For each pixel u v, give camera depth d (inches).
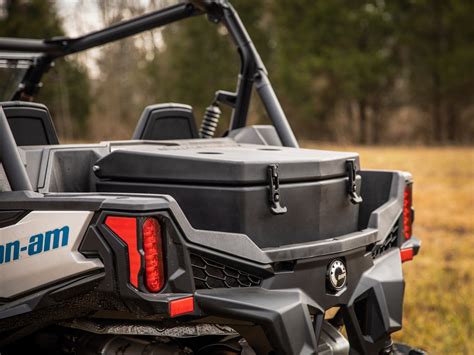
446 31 1459.2
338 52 1485.0
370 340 101.3
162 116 129.7
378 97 1556.3
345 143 1467.8
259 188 91.7
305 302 89.8
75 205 84.7
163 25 148.9
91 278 82.8
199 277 87.8
